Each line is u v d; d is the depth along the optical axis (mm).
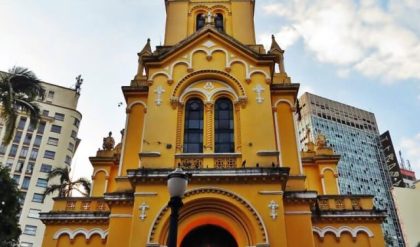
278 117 22016
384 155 125875
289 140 21172
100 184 25516
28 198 74562
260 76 21328
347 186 113312
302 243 17609
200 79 21578
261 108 20266
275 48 25297
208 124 20109
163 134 19531
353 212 20781
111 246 18094
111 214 18844
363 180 117438
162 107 20484
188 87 21359
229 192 17297
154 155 18797
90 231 21000
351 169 118125
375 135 131875
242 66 21703
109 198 18984
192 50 22312
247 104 20422
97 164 26188
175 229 10953
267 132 19438
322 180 26594
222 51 22250
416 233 76312
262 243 16172
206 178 17609
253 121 19844
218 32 22719
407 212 79125
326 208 21156
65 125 86250
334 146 120688
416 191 81688
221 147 19641
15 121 20078
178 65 21875
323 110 128625
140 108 22562
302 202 18531
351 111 133750
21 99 21453
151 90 21047
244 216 16922
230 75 21375
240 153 18828
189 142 19859
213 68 21703
